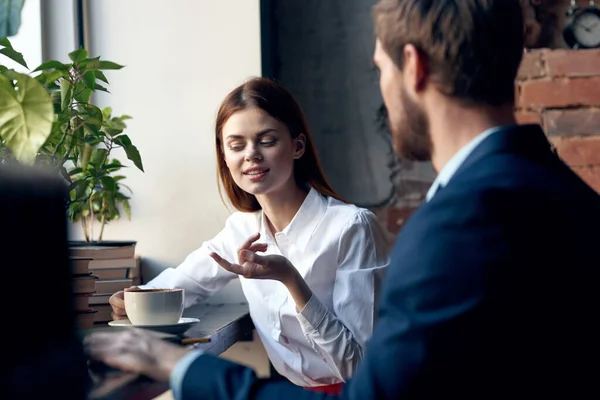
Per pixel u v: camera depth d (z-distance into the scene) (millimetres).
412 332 714
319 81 2398
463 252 723
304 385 1769
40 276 770
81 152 1599
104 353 894
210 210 2131
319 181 1788
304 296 1494
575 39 2410
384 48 851
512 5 812
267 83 1697
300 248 1704
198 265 1867
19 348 742
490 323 708
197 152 2137
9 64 2078
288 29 2398
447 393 708
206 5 2141
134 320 1329
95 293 1731
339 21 2389
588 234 746
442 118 820
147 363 874
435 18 804
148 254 2139
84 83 1604
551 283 722
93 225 2104
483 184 750
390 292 748
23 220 759
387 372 717
